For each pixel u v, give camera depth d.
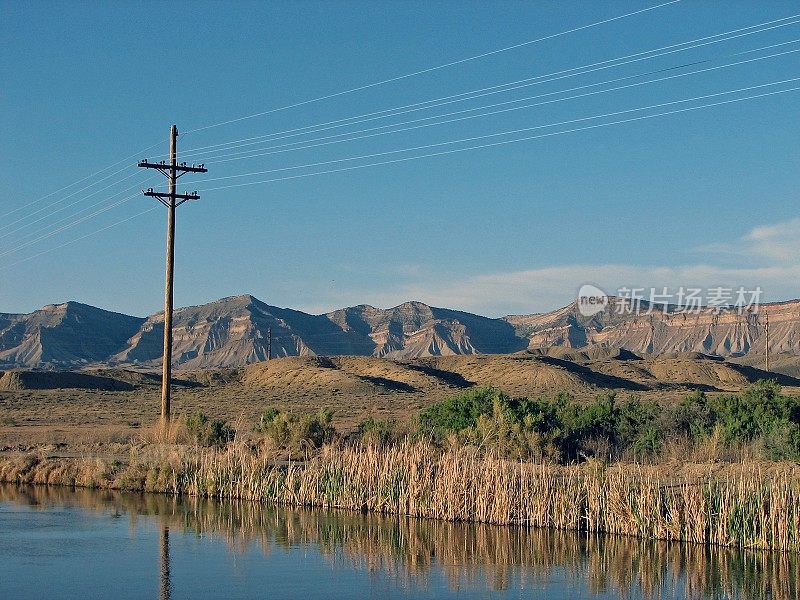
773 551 21.86
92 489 34.53
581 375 123.50
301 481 30.58
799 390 92.38
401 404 85.94
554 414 38.59
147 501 31.11
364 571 20.42
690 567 20.66
